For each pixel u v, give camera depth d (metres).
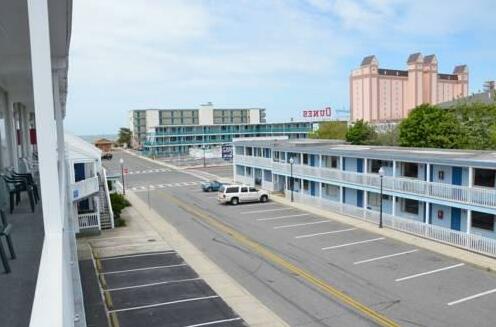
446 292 18.22
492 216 24.02
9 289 4.22
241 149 56.81
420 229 27.30
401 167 30.61
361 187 32.91
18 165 15.12
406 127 48.81
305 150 40.28
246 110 160.38
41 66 3.35
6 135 12.37
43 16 3.34
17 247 5.71
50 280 2.63
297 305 17.25
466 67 111.56
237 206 40.91
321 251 24.81
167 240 28.58
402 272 20.84
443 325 15.19
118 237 29.80
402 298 17.69
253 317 16.20
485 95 57.91
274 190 47.53
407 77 107.31
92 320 16.17
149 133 131.50
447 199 25.61
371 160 33.41
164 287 19.61
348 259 23.14
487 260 22.33
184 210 39.88
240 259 23.80
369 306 16.95
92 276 21.36
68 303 2.82
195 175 70.56
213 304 17.50
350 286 19.17
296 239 27.72
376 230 29.28
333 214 35.12
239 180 57.12
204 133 125.62
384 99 105.44
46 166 3.46
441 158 25.91
